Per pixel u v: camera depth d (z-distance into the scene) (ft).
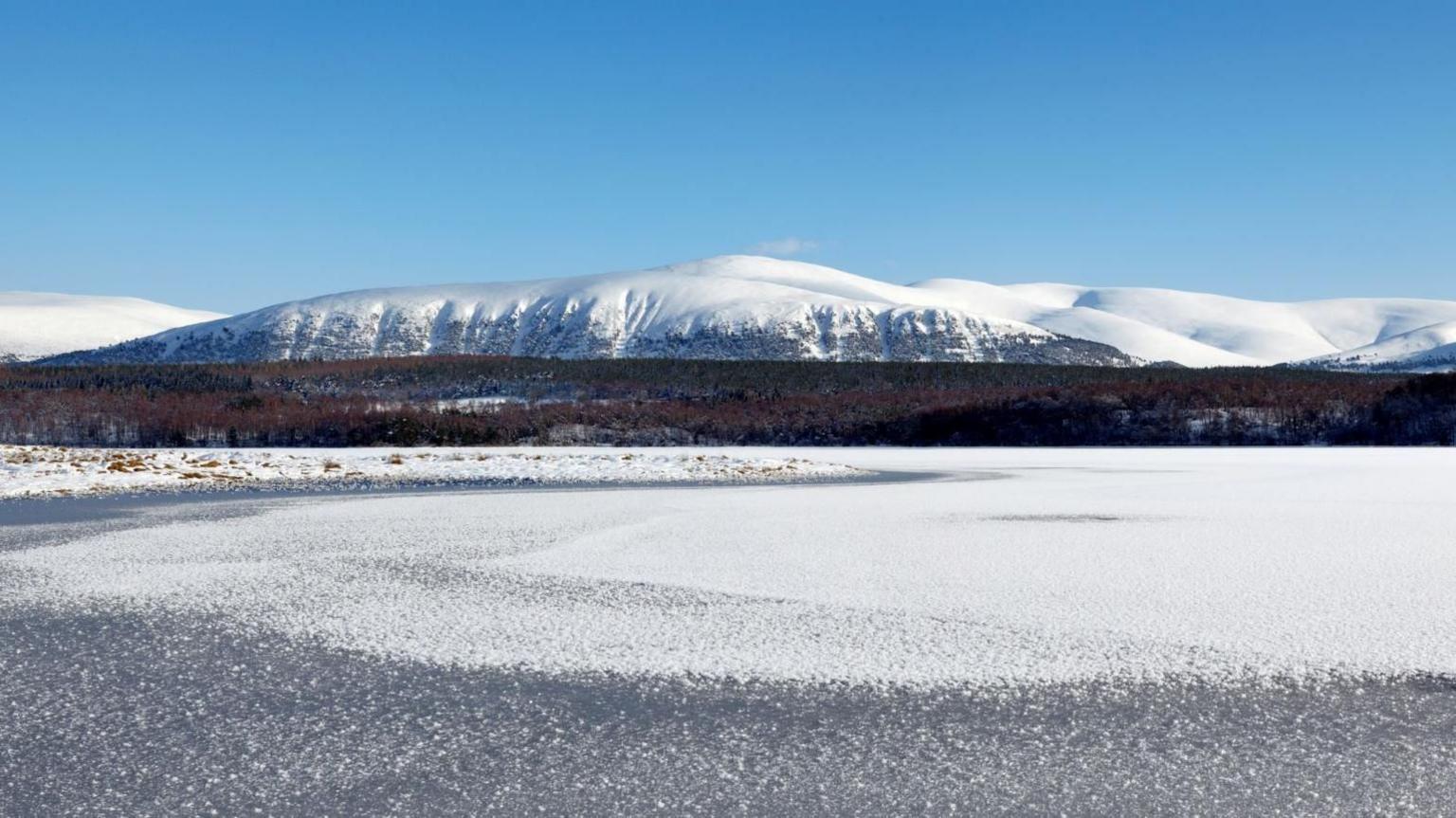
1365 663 29.63
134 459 130.21
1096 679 28.53
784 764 22.77
